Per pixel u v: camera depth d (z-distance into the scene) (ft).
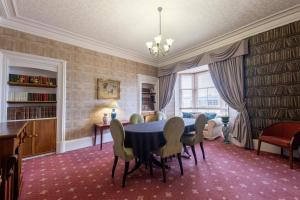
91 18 10.22
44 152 11.28
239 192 6.37
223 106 18.28
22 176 7.45
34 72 11.60
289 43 9.98
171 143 7.71
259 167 8.67
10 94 10.27
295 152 9.88
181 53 16.69
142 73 18.35
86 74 13.67
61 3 8.71
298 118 9.64
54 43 11.96
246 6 9.04
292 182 7.06
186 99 21.07
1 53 9.81
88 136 13.70
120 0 8.47
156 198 6.09
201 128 9.84
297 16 9.61
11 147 4.35
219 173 8.07
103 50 14.88
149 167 8.96
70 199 6.09
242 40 11.91
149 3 8.69
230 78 12.70
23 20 10.29
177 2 8.61
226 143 13.67
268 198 5.95
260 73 11.29
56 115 12.01
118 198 6.13
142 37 13.05
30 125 10.77
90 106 13.88
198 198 6.03
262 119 11.26
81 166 9.25
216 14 9.78
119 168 9.00
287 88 10.07
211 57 13.98
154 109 19.70
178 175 7.97
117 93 15.76
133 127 8.93
